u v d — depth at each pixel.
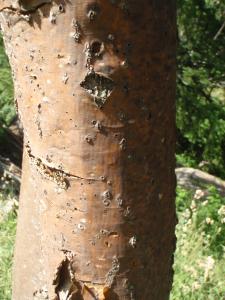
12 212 3.52
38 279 1.36
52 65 1.20
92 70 1.18
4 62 5.14
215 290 2.87
